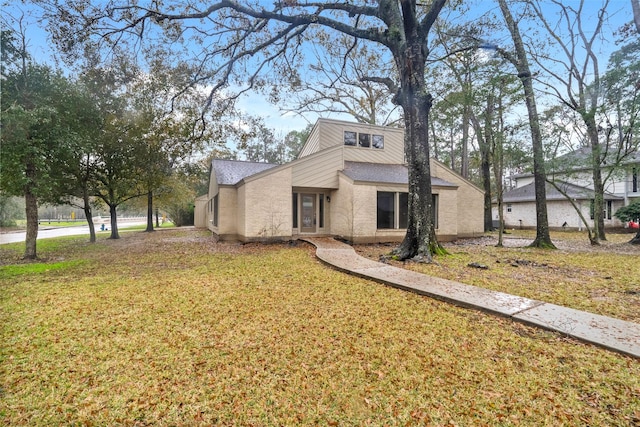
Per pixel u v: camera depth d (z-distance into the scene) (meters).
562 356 3.18
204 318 4.31
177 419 2.32
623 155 11.55
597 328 3.75
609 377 2.79
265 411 2.41
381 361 3.12
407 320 4.20
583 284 6.03
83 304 4.96
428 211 8.89
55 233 22.34
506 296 5.06
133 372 2.96
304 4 9.91
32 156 8.87
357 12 10.16
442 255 9.27
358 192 12.76
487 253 10.25
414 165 8.93
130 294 5.52
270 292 5.57
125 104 14.02
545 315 4.18
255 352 3.32
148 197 21.80
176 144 14.70
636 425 2.20
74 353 3.32
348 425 2.26
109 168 15.23
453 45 12.21
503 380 2.77
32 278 6.88
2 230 26.47
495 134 11.41
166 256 10.08
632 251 10.68
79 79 10.73
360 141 15.57
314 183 13.74
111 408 2.45
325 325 4.03
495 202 26.48
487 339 3.60
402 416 2.34
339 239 13.54
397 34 9.10
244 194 12.79
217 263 8.63
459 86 12.25
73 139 9.66
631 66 10.04
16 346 3.48
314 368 3.00
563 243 13.40
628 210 17.19
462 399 2.52
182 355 3.27
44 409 2.43
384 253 10.19
